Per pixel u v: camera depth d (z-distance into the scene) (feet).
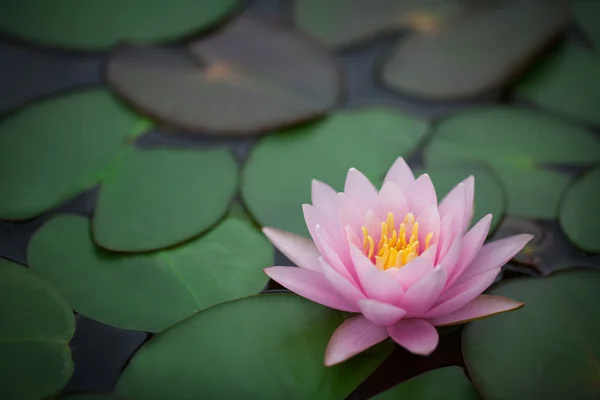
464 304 2.99
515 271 3.14
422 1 3.61
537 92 3.44
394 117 3.39
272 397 2.99
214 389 2.99
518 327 3.06
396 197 3.05
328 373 3.01
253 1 3.64
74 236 3.19
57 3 3.57
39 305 3.08
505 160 3.32
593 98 3.42
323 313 3.08
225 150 3.34
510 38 3.50
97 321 3.08
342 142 3.35
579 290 3.10
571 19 3.58
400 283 2.99
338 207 3.03
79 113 3.39
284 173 3.29
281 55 3.50
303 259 3.07
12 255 3.16
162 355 3.02
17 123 3.36
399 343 2.97
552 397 2.98
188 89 3.42
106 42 3.51
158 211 3.23
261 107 3.39
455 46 3.51
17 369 3.01
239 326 3.06
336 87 3.44
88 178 3.28
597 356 3.02
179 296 3.11
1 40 3.53
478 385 2.99
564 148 3.34
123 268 3.15
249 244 3.18
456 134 3.37
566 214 3.21
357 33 3.56
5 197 3.24
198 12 3.57
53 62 3.50
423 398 2.98
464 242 3.03
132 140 3.35
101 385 3.01
